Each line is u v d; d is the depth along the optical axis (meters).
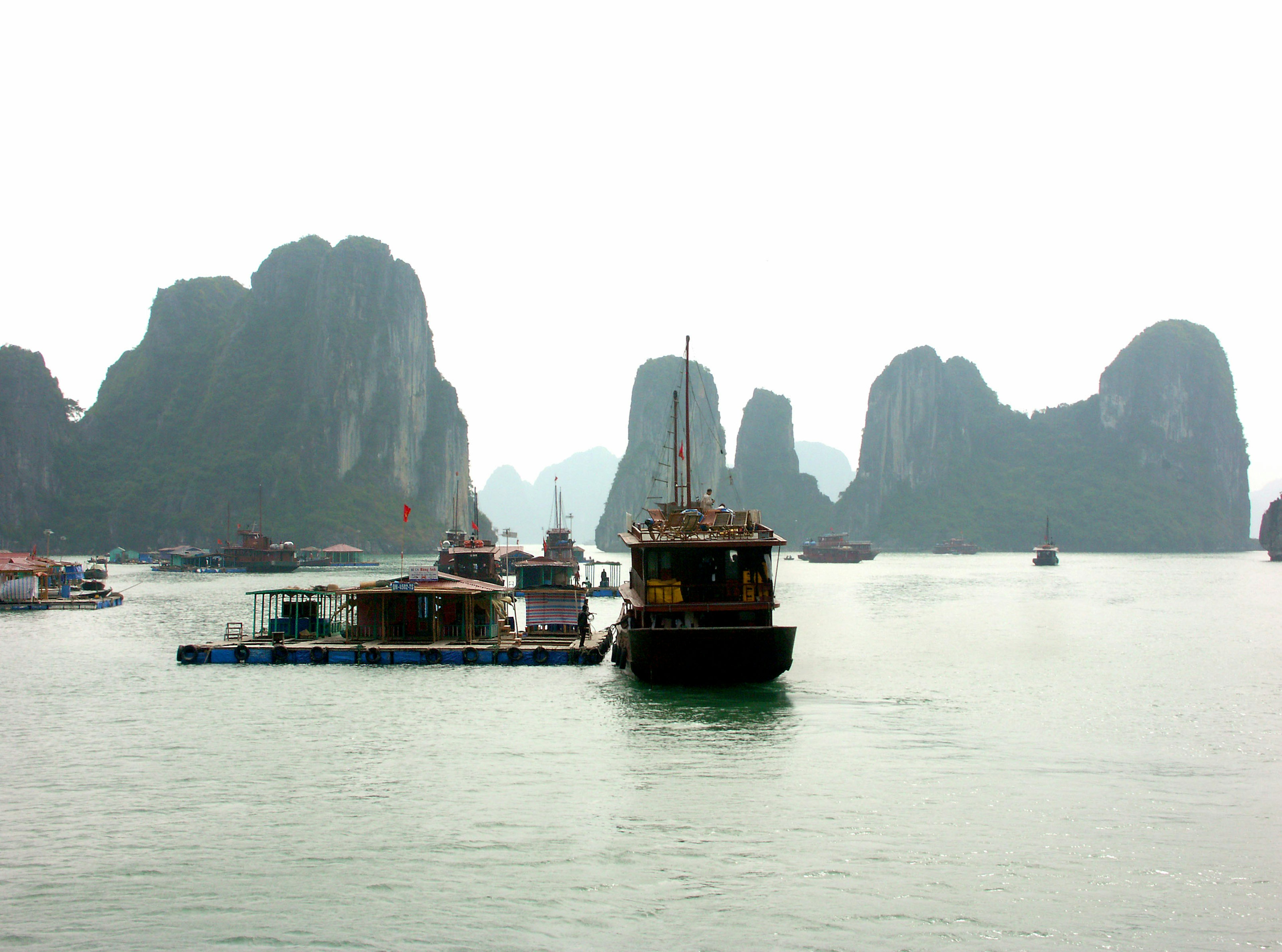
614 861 17.19
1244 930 14.54
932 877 16.47
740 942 14.19
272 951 13.98
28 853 17.70
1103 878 16.42
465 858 17.34
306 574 160.25
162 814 19.89
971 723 28.97
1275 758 24.47
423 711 31.03
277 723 29.14
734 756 24.70
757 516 35.19
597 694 34.03
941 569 187.75
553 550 126.81
